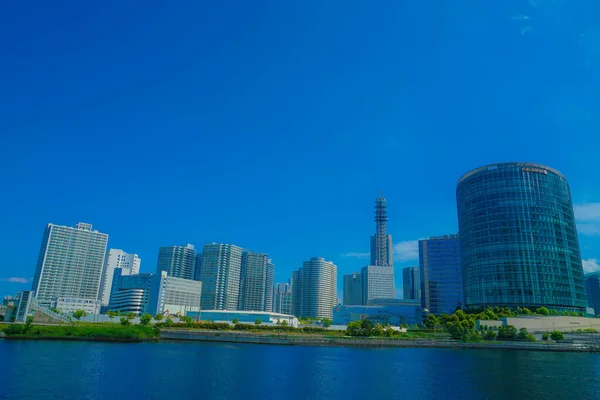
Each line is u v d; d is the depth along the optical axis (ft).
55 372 343.26
